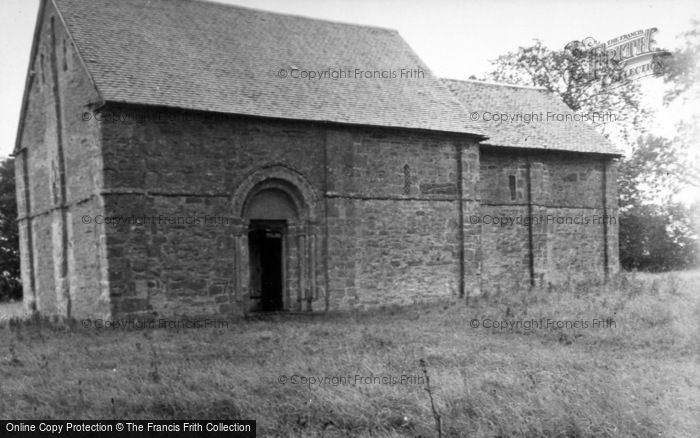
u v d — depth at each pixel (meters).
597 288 22.67
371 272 22.06
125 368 11.87
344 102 22.23
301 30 24.94
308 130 21.12
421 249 23.14
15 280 38.66
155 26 21.52
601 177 29.72
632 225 39.56
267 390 10.06
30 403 9.86
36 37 23.09
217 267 19.34
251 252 22.83
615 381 9.78
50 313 22.98
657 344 13.33
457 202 24.03
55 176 22.02
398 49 26.77
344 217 21.56
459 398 9.17
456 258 23.94
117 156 17.97
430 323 17.34
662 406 8.67
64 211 21.33
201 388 10.24
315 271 21.12
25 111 24.89
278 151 20.56
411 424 8.57
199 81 20.02
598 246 29.42
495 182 26.33
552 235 27.75
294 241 21.14
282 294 21.44
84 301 19.83
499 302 20.67
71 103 20.52
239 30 23.30
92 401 9.70
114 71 18.78
